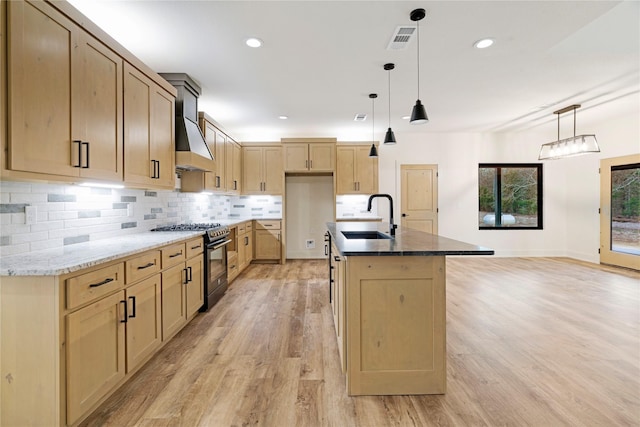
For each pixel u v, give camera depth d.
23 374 1.42
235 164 5.39
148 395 1.86
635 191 4.96
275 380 2.02
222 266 3.82
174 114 2.99
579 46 2.77
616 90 3.85
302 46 2.69
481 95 3.99
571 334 2.68
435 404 1.78
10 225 1.74
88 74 1.84
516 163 6.20
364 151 5.82
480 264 5.56
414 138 6.15
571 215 6.08
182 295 2.72
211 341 2.59
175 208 3.88
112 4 2.08
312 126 5.58
